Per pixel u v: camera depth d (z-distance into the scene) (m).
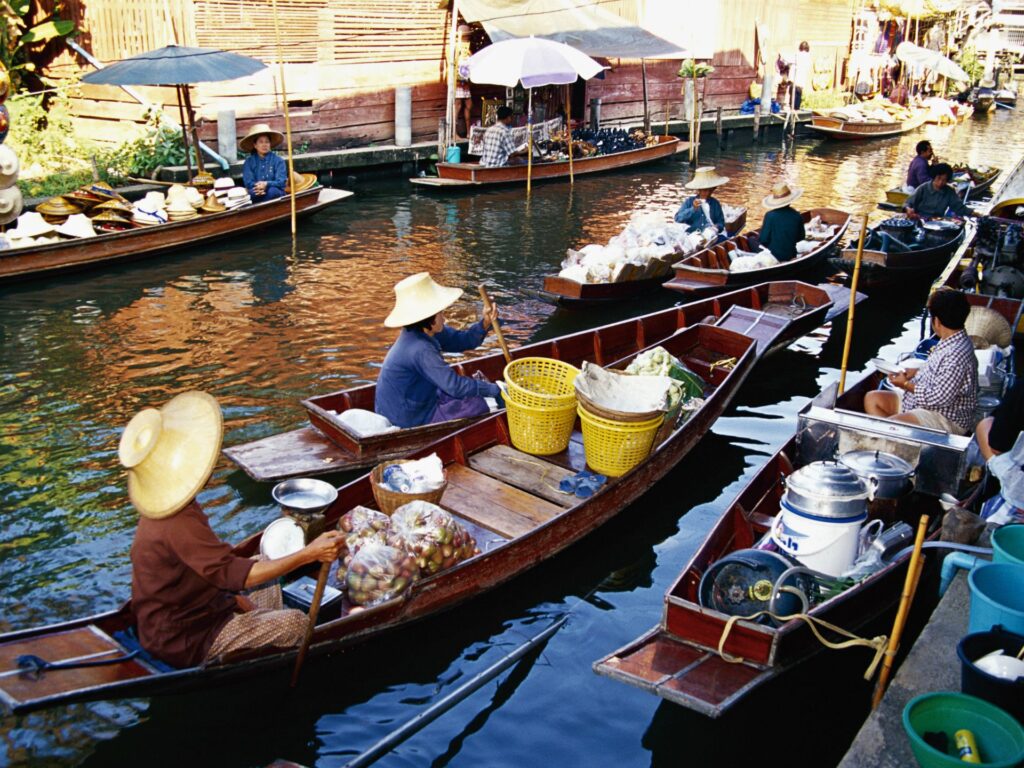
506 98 22.94
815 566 5.37
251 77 17.77
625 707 5.22
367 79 19.97
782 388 9.91
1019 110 43.81
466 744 4.91
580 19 21.64
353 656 5.41
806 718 5.16
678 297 12.48
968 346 6.71
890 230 13.29
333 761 4.80
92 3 17.03
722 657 4.80
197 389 9.00
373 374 9.51
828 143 29.97
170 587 4.48
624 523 7.12
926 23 44.50
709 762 4.86
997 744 3.49
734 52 31.23
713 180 14.30
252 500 7.07
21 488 7.14
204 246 14.04
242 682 4.84
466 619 5.88
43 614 5.71
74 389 8.94
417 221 16.47
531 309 11.91
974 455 6.29
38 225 12.06
